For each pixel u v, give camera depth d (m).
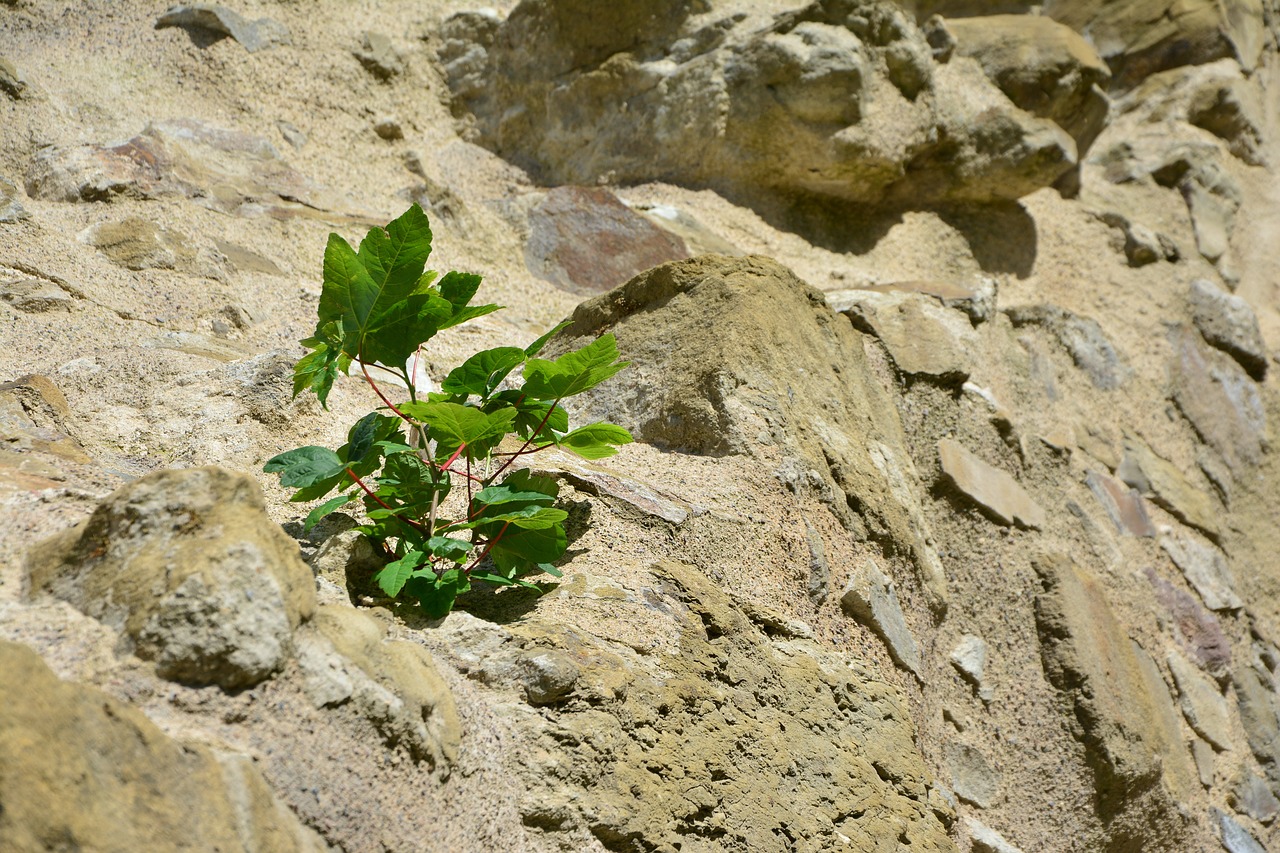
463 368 2.47
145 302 3.76
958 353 4.54
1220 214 7.33
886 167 5.66
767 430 3.26
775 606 2.80
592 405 3.57
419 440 2.51
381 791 1.68
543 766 1.97
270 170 4.96
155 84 5.31
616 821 1.98
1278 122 8.16
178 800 1.36
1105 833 3.60
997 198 6.26
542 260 5.07
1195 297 6.57
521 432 2.61
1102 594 4.25
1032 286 6.10
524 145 6.04
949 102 6.11
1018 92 6.32
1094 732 3.69
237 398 3.05
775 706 2.47
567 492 2.82
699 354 3.44
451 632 2.21
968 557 4.08
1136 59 7.93
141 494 1.73
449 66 6.16
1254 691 4.85
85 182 4.29
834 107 5.50
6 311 3.45
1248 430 6.27
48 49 5.34
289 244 4.41
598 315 3.90
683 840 2.08
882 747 2.64
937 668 3.55
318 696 1.68
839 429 3.58
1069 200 6.79
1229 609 5.09
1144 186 7.22
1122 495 5.10
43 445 2.61
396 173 5.41
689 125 5.68
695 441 3.29
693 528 2.81
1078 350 5.68
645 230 5.31
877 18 5.66
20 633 1.58
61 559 1.73
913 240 5.98
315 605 1.80
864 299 4.65
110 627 1.62
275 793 1.54
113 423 2.94
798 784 2.36
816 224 5.79
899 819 2.49
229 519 1.72
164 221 4.23
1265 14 8.45
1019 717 3.73
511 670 2.12
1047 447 4.86
